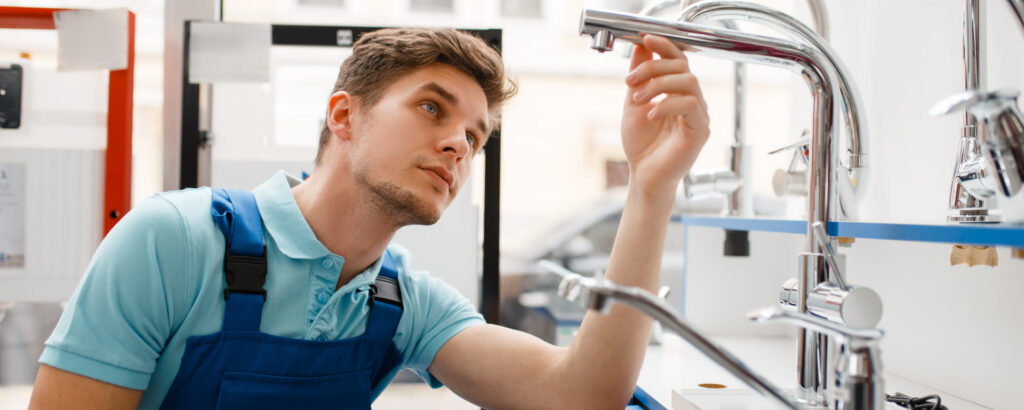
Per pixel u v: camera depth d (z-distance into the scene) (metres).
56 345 0.78
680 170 0.77
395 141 0.86
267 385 0.85
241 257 0.86
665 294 0.82
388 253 1.08
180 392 0.84
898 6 1.09
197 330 0.85
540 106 2.81
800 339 0.75
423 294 1.07
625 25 0.69
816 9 1.06
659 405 0.92
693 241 1.42
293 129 1.48
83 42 1.35
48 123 1.37
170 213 0.86
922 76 1.03
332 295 0.91
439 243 1.46
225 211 0.90
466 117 0.90
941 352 1.00
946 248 0.99
